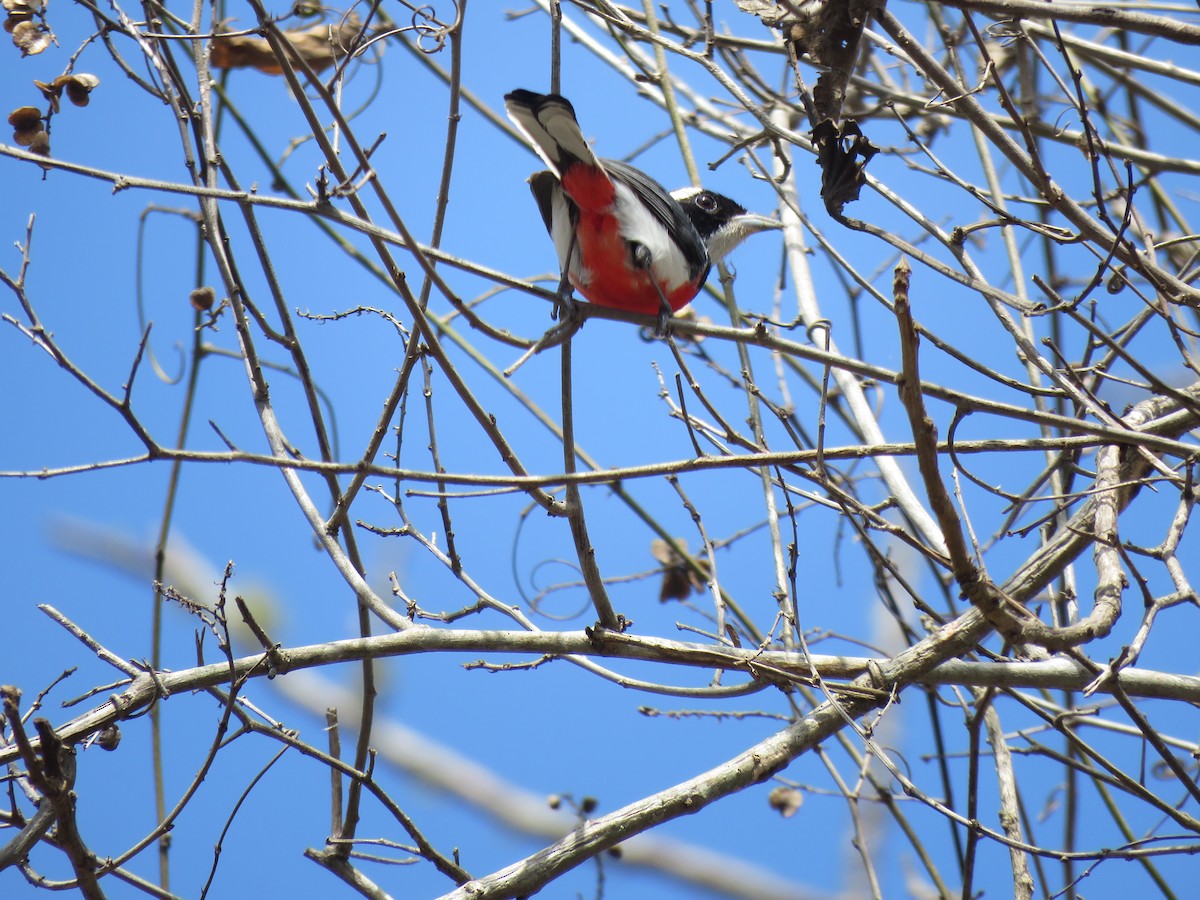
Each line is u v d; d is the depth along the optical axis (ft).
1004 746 29.45
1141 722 22.54
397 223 22.34
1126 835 30.96
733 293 34.50
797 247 36.22
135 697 24.67
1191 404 24.20
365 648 25.68
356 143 21.81
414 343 25.75
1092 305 25.63
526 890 24.09
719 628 27.02
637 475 22.85
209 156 28.53
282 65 22.21
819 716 25.96
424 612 27.35
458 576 27.53
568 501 25.73
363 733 28.09
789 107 35.42
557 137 29.48
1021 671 26.12
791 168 36.11
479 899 23.93
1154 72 32.32
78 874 22.16
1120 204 35.37
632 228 31.83
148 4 29.30
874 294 26.09
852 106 39.63
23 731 21.01
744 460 23.07
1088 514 27.37
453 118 24.26
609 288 33.88
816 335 34.06
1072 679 26.17
